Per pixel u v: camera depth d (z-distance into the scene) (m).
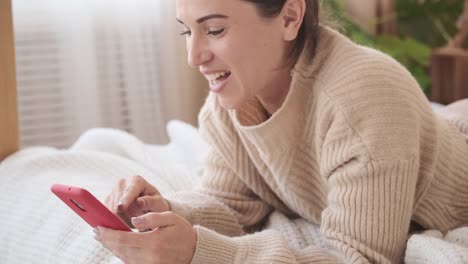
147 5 2.37
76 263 1.06
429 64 2.67
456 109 1.38
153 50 2.41
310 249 0.99
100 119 2.35
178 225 0.90
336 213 0.98
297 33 1.01
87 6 2.25
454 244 0.92
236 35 0.95
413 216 1.11
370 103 0.94
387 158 0.93
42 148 1.53
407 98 0.97
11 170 1.39
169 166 1.47
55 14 2.23
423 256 0.93
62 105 2.29
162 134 2.45
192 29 0.96
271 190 1.22
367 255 0.94
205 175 1.25
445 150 1.10
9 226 1.27
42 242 1.17
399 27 2.67
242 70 0.97
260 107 1.11
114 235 0.88
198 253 0.90
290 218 1.26
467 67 2.77
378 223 0.94
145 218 0.88
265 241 0.96
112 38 2.34
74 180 1.31
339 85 0.97
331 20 1.16
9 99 1.47
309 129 1.05
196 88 2.49
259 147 1.09
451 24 2.65
